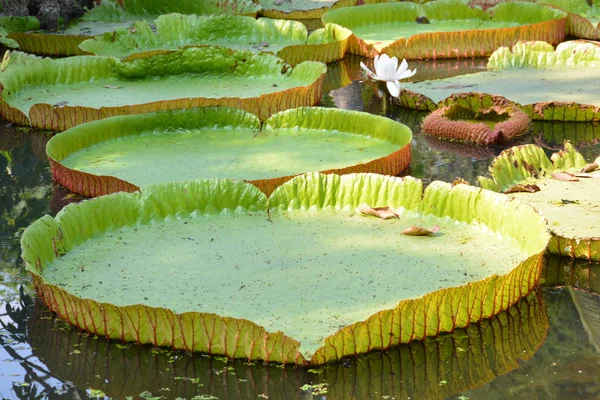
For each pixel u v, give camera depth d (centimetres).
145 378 313
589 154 558
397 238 397
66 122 626
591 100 642
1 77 683
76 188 502
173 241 400
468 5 995
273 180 461
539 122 632
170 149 554
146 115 582
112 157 539
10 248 431
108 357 327
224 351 321
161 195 426
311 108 584
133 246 395
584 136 596
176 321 321
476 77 733
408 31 957
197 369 317
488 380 311
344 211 431
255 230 412
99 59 741
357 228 411
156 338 329
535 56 766
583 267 397
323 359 314
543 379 311
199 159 532
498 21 984
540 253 361
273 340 311
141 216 420
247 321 310
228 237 404
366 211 426
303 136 577
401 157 517
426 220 416
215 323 315
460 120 621
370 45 844
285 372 313
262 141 568
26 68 710
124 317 329
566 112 625
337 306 335
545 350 329
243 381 309
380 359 321
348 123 575
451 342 334
